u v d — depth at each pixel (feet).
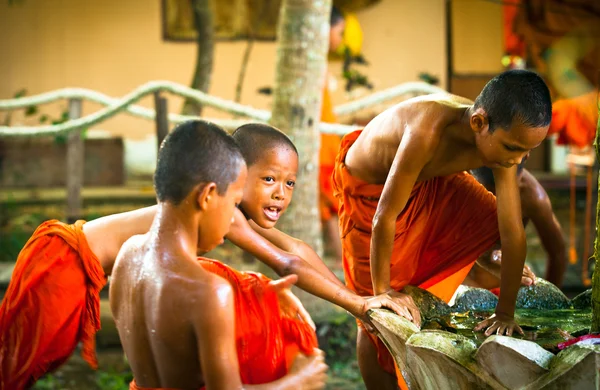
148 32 41.86
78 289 10.27
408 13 41.37
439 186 11.63
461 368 7.52
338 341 18.49
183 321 7.37
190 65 42.01
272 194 9.78
